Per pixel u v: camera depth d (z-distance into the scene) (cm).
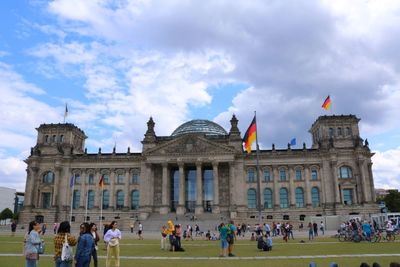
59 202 14750
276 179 14288
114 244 3020
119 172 15050
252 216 14025
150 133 15188
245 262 3403
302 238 7475
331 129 14788
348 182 13800
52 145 15575
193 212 14050
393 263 1562
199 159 13975
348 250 4459
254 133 7731
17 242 6031
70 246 2058
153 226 11938
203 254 4225
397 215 10444
